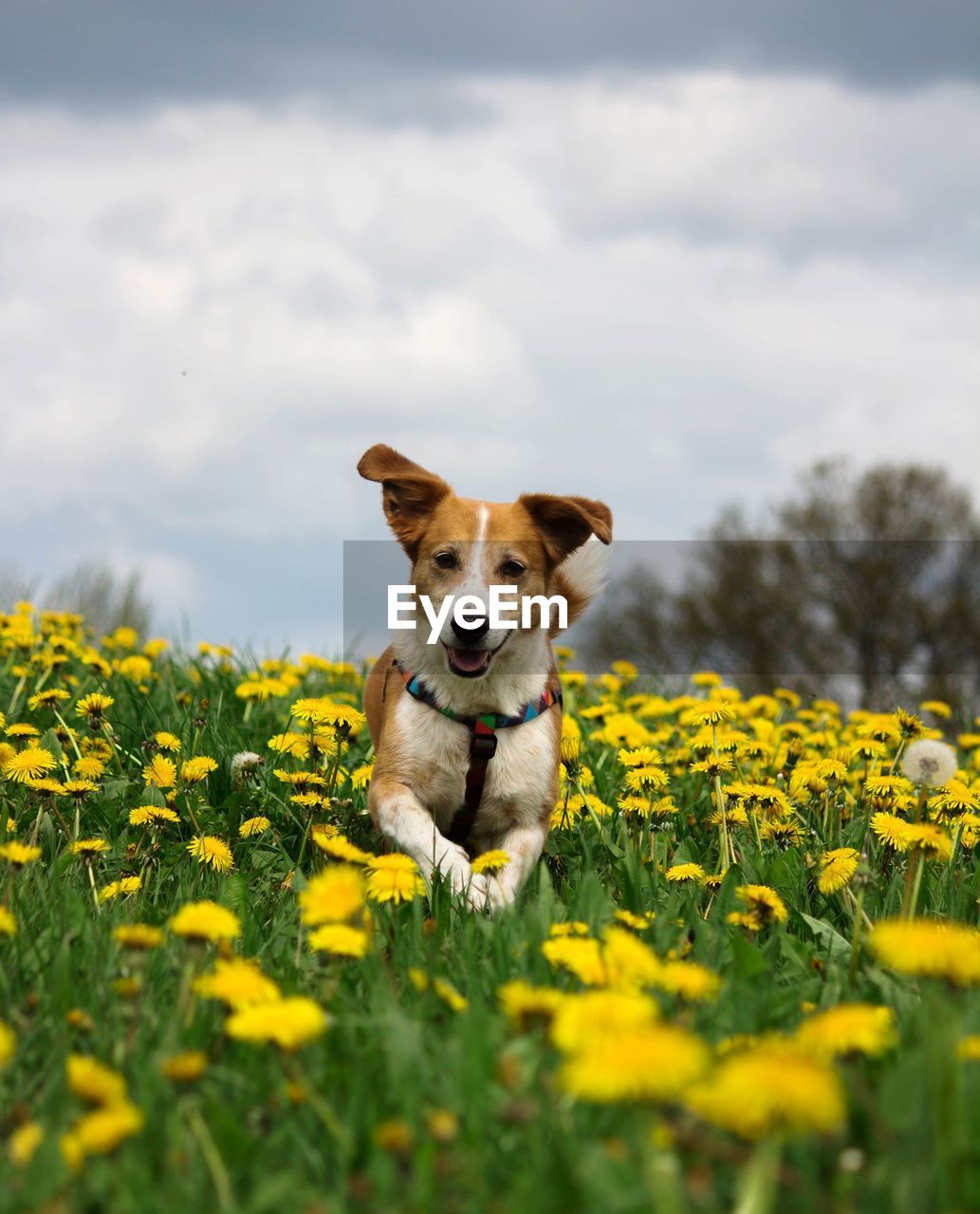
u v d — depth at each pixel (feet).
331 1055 3.82
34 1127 3.06
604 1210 2.60
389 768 5.89
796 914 4.94
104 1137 2.75
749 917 4.51
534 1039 3.43
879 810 5.62
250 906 4.92
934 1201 2.80
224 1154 3.14
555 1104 2.99
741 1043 3.43
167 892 5.14
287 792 6.04
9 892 4.56
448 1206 2.77
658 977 3.75
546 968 4.24
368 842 5.93
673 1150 2.71
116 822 5.68
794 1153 2.92
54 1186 2.84
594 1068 2.43
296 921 4.77
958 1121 2.95
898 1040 3.78
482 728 5.79
